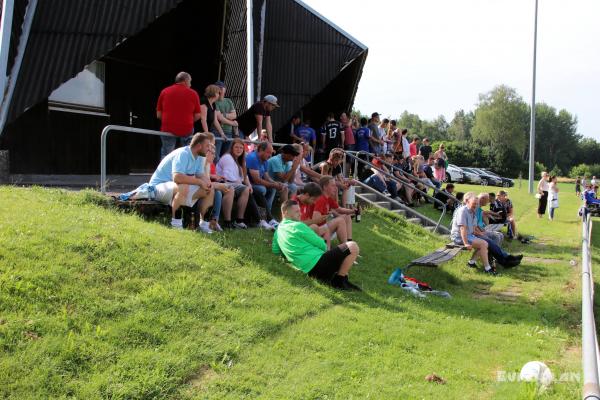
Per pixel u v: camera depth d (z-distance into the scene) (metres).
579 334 6.85
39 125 11.05
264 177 9.73
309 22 15.97
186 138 9.03
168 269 6.16
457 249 10.30
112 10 10.67
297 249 7.39
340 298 6.93
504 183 42.88
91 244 6.02
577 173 89.69
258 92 14.78
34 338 4.39
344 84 17.33
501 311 7.62
